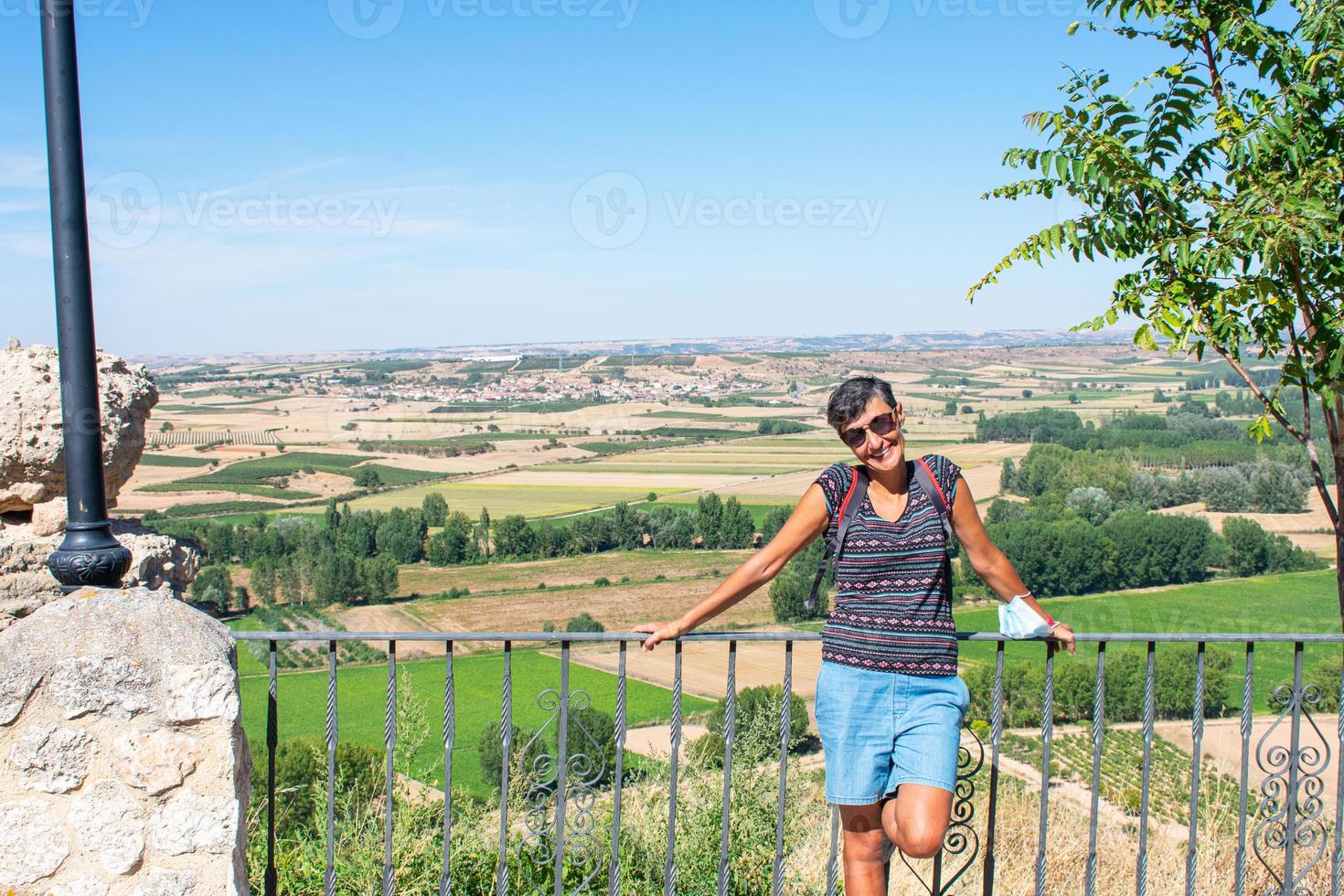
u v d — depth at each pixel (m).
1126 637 3.31
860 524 2.91
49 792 2.64
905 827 2.78
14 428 4.20
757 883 5.00
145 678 2.68
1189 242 4.56
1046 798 3.34
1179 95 4.80
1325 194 4.38
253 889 4.23
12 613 4.15
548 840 3.63
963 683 2.95
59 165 2.74
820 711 2.98
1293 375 4.72
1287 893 3.54
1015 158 4.83
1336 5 4.35
